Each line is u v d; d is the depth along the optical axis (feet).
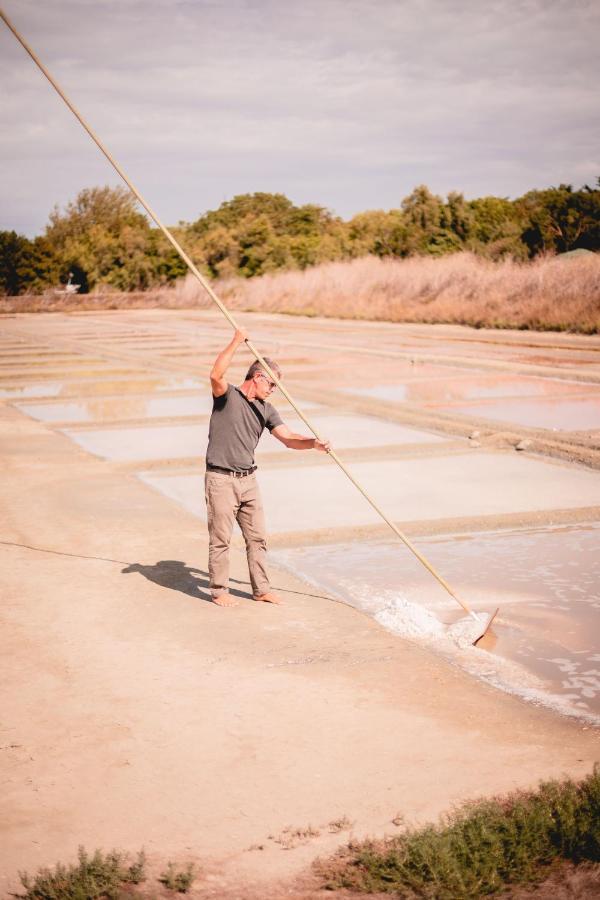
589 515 27.37
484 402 50.16
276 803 11.98
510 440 38.52
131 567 22.61
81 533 25.75
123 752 13.39
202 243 205.67
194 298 181.06
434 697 15.25
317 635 18.11
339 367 68.90
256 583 20.02
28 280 207.92
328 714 14.57
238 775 12.70
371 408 47.67
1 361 78.95
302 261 193.77
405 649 17.42
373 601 20.61
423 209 175.01
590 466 34.14
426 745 13.53
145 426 44.93
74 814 11.78
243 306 165.78
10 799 12.14
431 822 11.39
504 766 12.86
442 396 52.80
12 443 40.19
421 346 85.61
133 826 11.50
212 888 10.21
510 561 23.41
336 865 10.58
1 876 10.47
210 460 19.47
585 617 19.54
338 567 23.09
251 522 19.80
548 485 31.32
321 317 139.13
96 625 18.69
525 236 163.32
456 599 19.20
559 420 44.01
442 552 24.27
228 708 14.80
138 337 105.40
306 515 27.71
